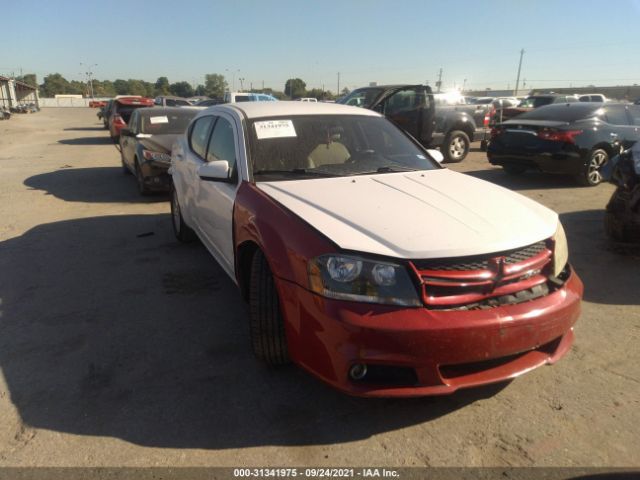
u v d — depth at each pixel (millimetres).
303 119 4062
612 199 5371
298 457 2445
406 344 2322
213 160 4332
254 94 24781
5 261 5312
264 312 2912
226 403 2854
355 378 2447
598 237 5883
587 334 3590
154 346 3492
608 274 4742
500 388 2973
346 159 3830
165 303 4207
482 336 2375
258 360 3180
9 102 61375
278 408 2809
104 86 147625
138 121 9484
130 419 2723
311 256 2531
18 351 3439
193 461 2420
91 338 3611
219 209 3859
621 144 8930
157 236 6223
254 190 3297
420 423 2682
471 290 2473
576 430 2604
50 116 50500
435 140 12195
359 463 2404
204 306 4137
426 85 11234
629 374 3090
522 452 2461
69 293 4434
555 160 8742
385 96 11758
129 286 4586
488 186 3473
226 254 3822
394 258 2432
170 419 2721
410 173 3682
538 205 3246
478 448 2494
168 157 8281
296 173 3582
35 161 13969
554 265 2756
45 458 2438
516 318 2441
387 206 2904
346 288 2424
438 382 2393
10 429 2648
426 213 2809
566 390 2938
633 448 2471
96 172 11656
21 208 7895
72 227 6684
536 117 9445
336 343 2404
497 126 9805
